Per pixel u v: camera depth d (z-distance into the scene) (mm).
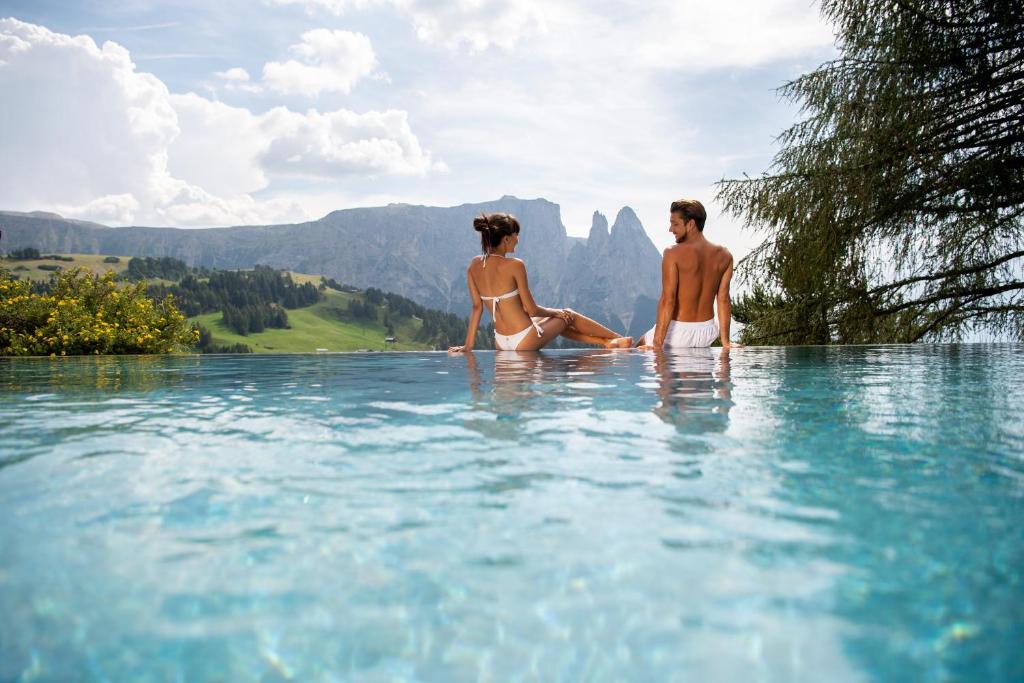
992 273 9516
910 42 8984
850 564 682
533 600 610
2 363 4895
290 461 1225
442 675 484
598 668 488
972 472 1080
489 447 1341
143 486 1043
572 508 902
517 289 5180
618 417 1713
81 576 673
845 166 9539
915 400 1974
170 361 5023
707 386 2438
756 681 467
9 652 525
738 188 10367
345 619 578
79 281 9172
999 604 581
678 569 676
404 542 772
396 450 1319
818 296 10219
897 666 484
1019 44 8586
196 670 496
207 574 678
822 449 1276
